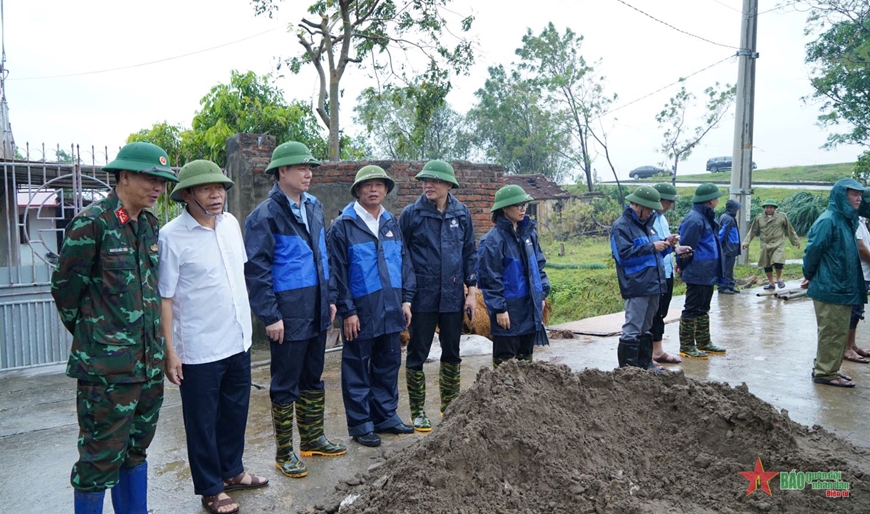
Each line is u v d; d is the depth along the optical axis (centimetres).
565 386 388
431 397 594
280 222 414
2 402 630
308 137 1562
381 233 476
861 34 2089
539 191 3100
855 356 704
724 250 1211
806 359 712
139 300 313
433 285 498
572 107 3506
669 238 600
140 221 322
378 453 452
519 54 3550
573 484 321
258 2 1318
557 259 2602
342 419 535
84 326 303
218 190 357
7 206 738
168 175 312
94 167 754
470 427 338
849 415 522
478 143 4059
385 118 3341
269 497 385
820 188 3594
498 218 523
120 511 332
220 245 367
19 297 750
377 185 470
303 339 416
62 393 660
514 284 513
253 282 403
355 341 470
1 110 1211
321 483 404
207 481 364
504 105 3816
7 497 401
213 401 364
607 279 1672
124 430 308
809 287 621
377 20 1394
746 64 1540
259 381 673
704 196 717
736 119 1589
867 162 2048
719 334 858
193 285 355
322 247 433
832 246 597
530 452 336
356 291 467
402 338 789
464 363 718
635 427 376
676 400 389
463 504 312
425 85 1425
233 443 389
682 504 323
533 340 537
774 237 1223
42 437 520
